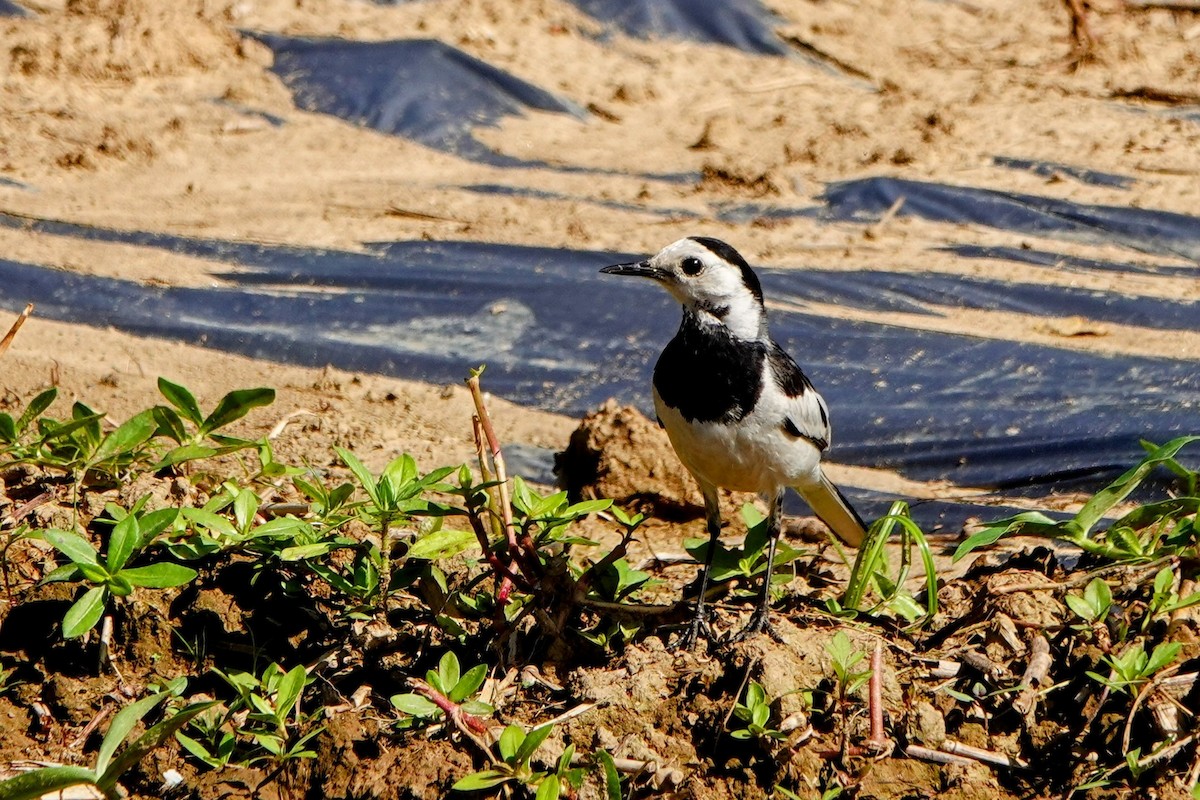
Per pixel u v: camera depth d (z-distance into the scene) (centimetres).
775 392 891
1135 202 1883
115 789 722
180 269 1573
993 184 1953
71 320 1452
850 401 1365
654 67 2486
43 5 2342
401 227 1745
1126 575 839
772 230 1808
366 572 841
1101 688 773
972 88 2398
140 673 819
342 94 2156
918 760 749
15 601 827
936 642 820
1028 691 773
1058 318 1571
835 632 813
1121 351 1476
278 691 760
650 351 1456
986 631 816
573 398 1387
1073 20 2575
